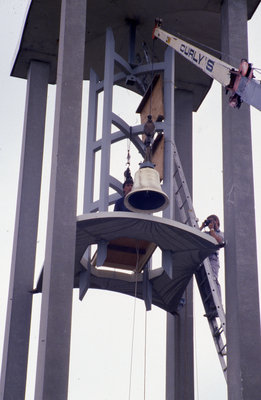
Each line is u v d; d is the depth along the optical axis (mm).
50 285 17047
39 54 23062
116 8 22203
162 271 20812
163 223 18703
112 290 22016
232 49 20938
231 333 18578
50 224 17812
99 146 20812
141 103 21875
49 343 16562
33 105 22594
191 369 22172
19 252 21000
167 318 23141
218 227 21625
